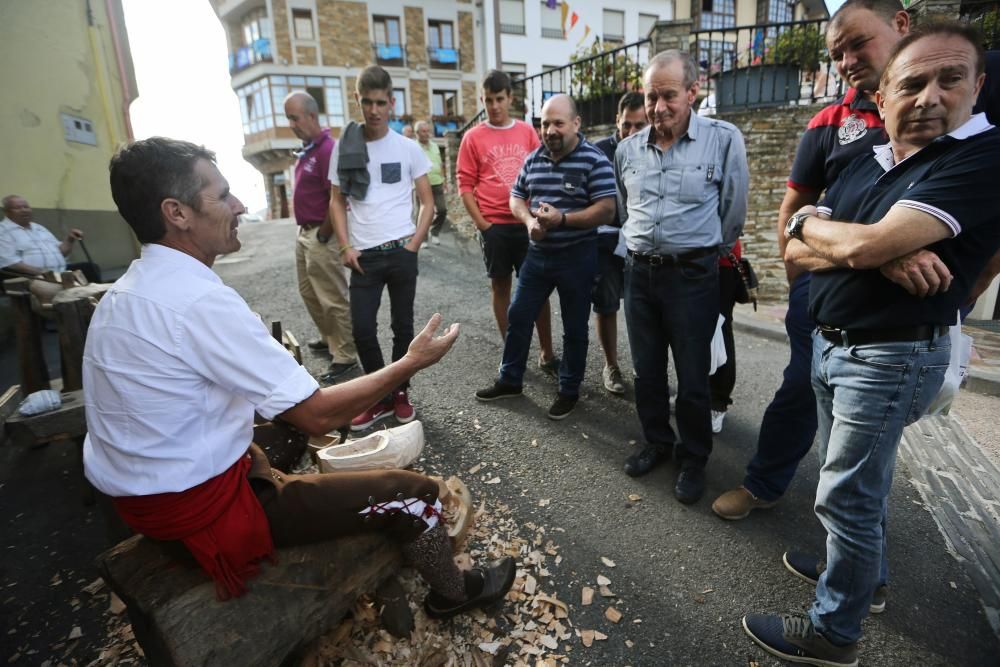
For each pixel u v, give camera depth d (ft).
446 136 34.53
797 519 8.11
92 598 6.66
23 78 19.34
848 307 5.08
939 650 5.97
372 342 10.68
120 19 25.09
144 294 4.07
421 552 5.48
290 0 73.00
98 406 4.18
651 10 84.94
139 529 4.37
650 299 8.46
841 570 5.37
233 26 79.77
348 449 7.32
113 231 23.77
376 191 10.32
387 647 5.71
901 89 4.58
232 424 4.57
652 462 9.25
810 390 7.36
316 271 12.69
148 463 4.14
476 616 6.29
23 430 6.84
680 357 8.38
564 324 10.89
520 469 9.41
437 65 79.92
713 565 7.23
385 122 10.27
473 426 10.89
